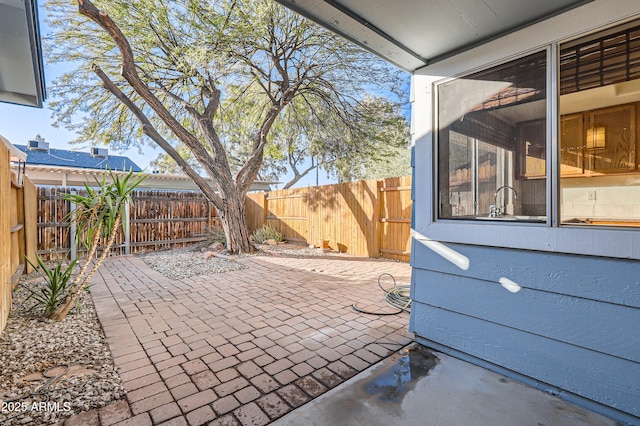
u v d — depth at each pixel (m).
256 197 10.27
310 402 1.77
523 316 1.93
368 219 6.84
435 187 2.41
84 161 14.09
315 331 2.79
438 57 2.34
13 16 2.88
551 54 1.82
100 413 1.68
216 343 2.55
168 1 5.59
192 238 8.53
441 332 2.37
